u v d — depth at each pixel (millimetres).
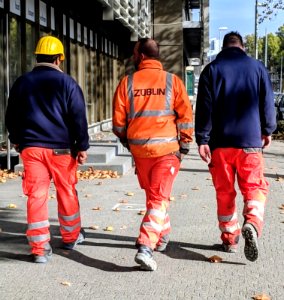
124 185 10539
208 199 9086
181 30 31859
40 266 5520
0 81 13477
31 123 5535
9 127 5699
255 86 5539
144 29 28406
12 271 5375
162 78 5457
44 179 5613
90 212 8070
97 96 24188
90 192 9766
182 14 31859
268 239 6539
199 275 5258
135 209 8281
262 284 5027
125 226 7168
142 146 5383
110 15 18469
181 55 31875
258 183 5508
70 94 5543
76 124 5570
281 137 24016
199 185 10555
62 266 5520
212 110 5582
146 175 5488
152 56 5535
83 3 17922
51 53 5637
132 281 5086
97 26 23281
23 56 14648
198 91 5641
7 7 13172
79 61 20875
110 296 4723
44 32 16719
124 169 12102
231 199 5816
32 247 5645
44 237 5621
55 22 17734
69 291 4844
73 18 19641
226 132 5527
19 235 6754
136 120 5414
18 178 11375
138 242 5320
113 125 5562
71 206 5918
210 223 7309
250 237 5176
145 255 5254
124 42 30453
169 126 5430
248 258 5273
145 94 5418
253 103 5527
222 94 5527
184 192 9742
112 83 28219
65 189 5801
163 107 5406
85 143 5641
